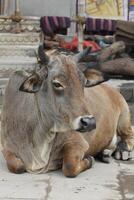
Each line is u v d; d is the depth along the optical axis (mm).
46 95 7844
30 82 7859
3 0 21484
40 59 7887
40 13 21938
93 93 9133
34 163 8195
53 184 7758
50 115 7832
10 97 8648
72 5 24125
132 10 25953
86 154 8766
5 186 7645
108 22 22078
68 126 7645
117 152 9508
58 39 20906
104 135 9062
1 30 18469
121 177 8258
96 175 8305
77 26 22391
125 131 9766
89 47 8023
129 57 19734
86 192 7461
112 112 9391
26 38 18500
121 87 17078
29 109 8172
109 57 19219
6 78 17422
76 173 8086
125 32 20109
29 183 7793
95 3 25500
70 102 7512
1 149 9758
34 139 8094
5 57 18172
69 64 7645
